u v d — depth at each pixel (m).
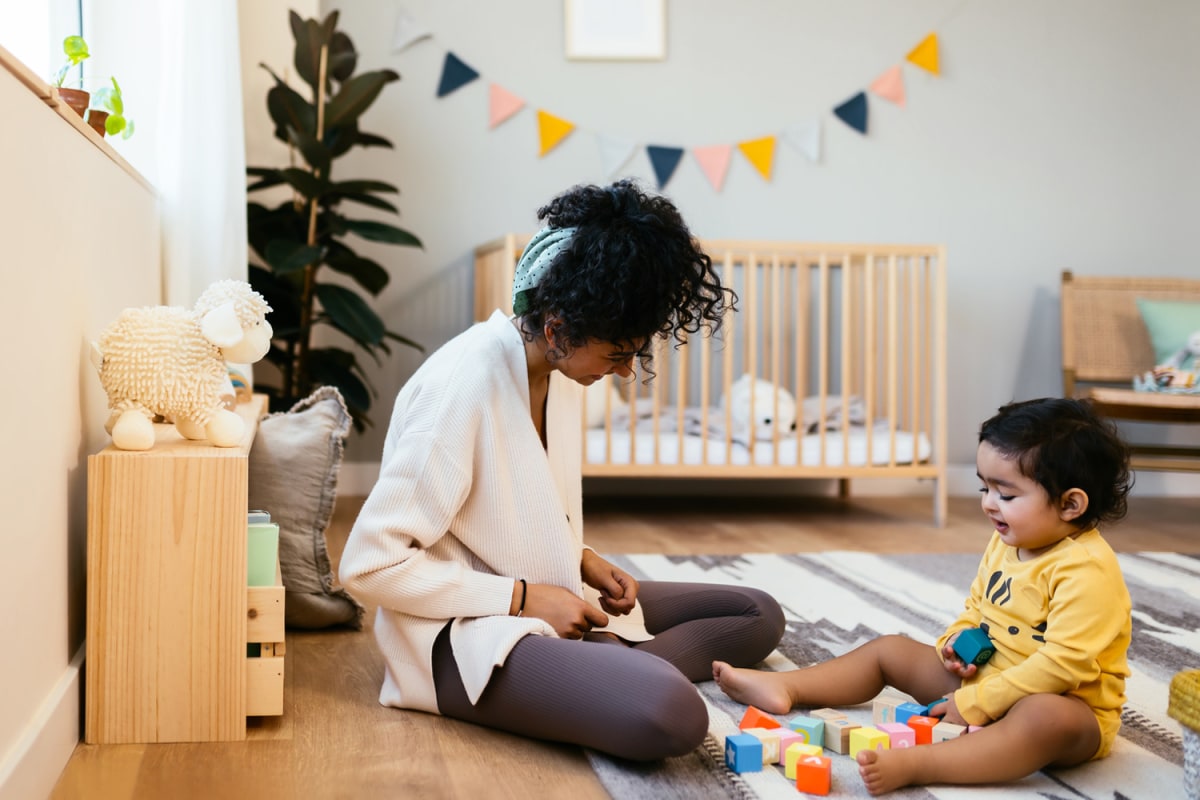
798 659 1.60
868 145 3.67
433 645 1.30
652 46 3.55
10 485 0.99
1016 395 3.79
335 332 3.41
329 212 2.96
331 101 2.92
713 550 2.61
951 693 1.28
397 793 1.11
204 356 1.32
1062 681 1.15
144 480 1.23
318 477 1.79
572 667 1.19
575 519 1.42
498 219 3.51
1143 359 3.60
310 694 1.43
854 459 3.14
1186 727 1.04
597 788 1.12
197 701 1.24
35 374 1.08
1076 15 3.75
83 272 1.32
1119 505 1.21
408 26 3.43
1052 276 3.78
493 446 1.29
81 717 1.26
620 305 1.14
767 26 3.61
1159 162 3.81
